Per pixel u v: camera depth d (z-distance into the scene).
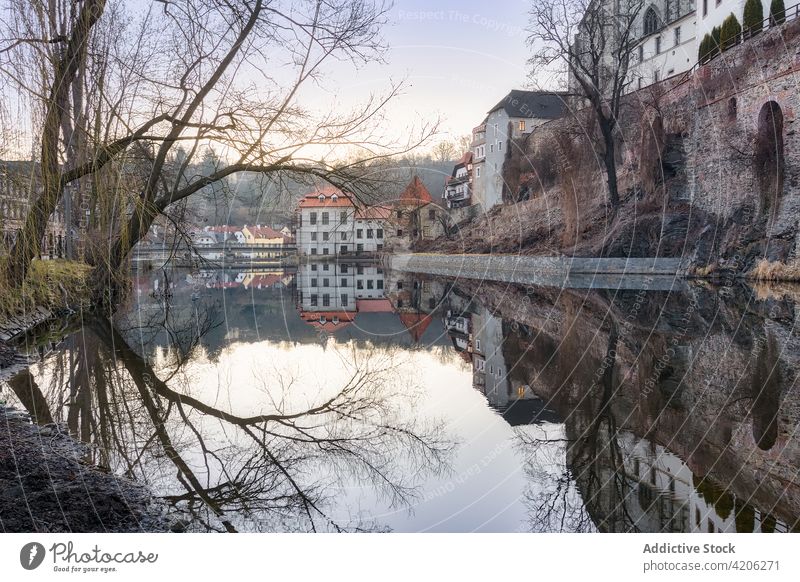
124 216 13.12
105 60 11.26
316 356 10.88
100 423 6.87
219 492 5.07
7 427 6.40
